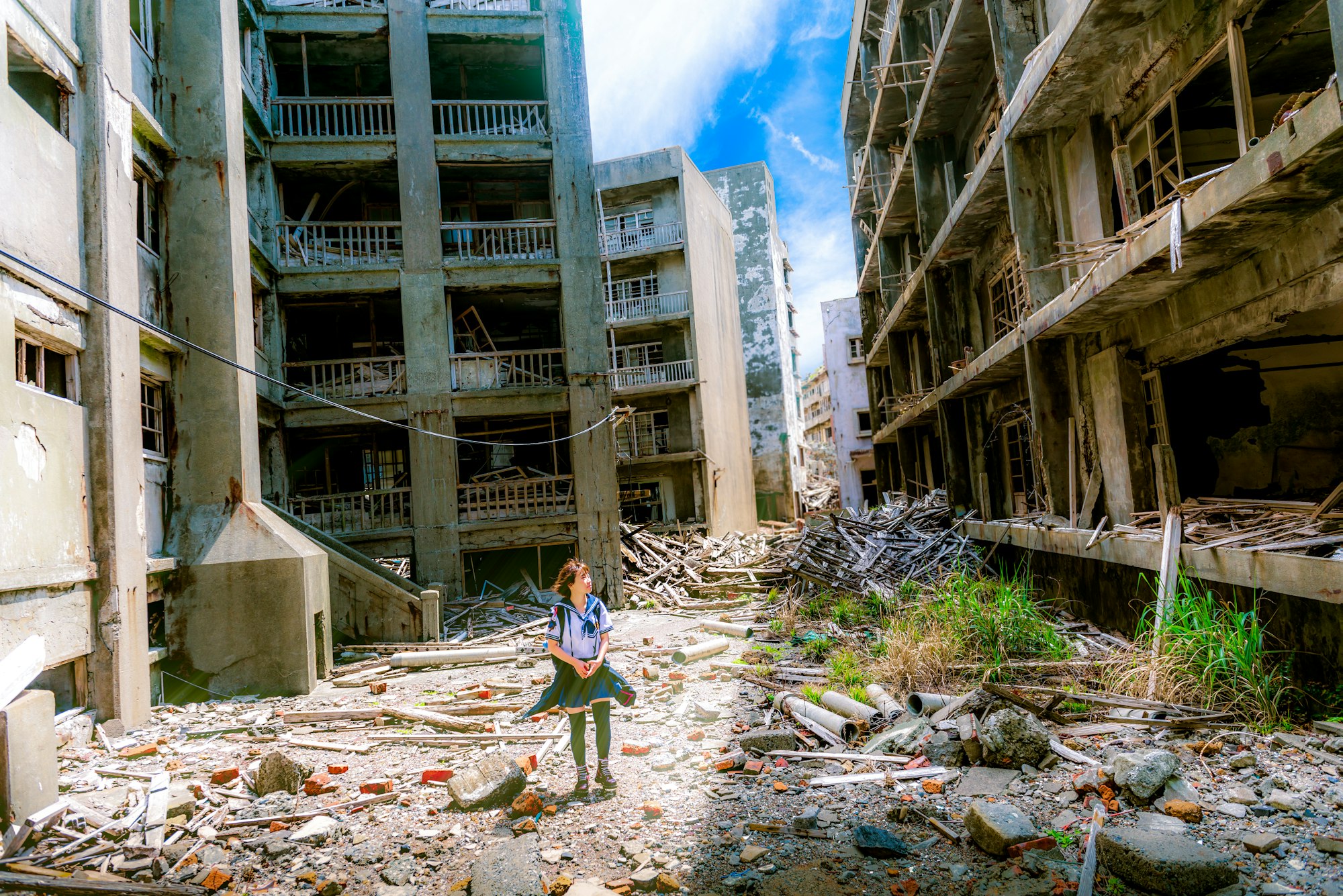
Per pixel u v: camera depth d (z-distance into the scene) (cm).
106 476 811
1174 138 788
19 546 684
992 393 1509
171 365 1070
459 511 1697
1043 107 944
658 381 2923
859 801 490
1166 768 452
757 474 3934
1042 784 487
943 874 386
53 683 777
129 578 837
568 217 1766
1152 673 633
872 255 2317
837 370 3366
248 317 1143
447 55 1866
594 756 622
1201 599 679
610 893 380
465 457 2100
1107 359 955
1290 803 423
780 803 494
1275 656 623
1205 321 749
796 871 397
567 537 1709
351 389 1681
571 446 1716
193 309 1079
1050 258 1029
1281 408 895
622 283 3014
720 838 445
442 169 1880
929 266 1642
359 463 1966
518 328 2212
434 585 1504
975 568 1363
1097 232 929
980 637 820
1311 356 882
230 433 1069
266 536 1030
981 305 1591
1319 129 452
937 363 1659
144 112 994
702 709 725
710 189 3394
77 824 504
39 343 750
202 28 1138
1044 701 635
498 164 1772
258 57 1653
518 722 758
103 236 823
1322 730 527
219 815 521
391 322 1975
